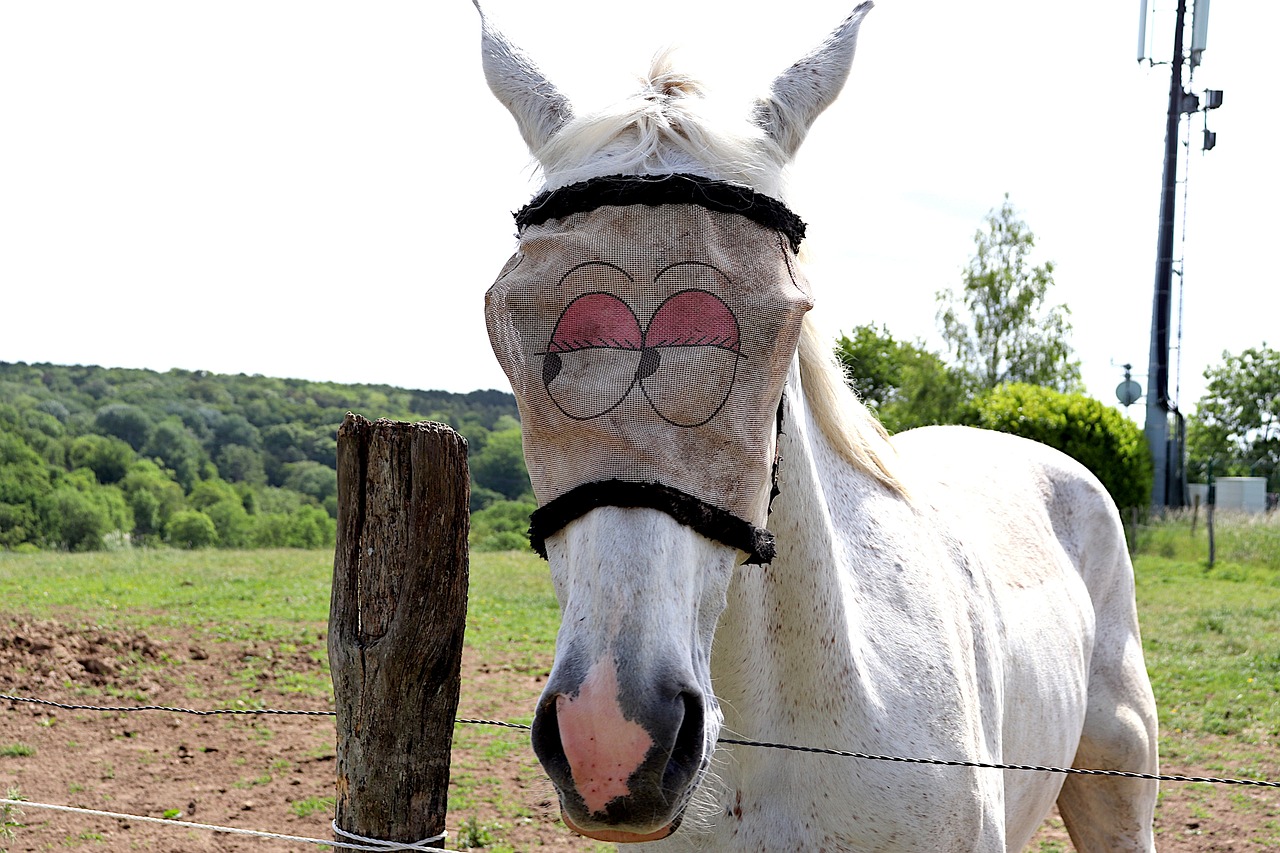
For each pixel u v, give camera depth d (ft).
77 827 13.33
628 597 4.03
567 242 4.41
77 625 25.02
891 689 5.70
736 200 4.50
